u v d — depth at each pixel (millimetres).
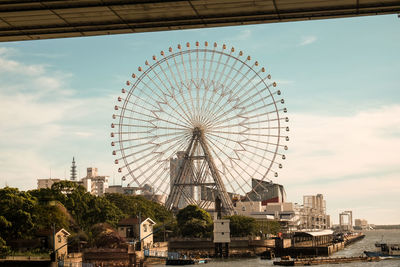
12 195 173625
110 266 176125
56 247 179500
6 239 169250
